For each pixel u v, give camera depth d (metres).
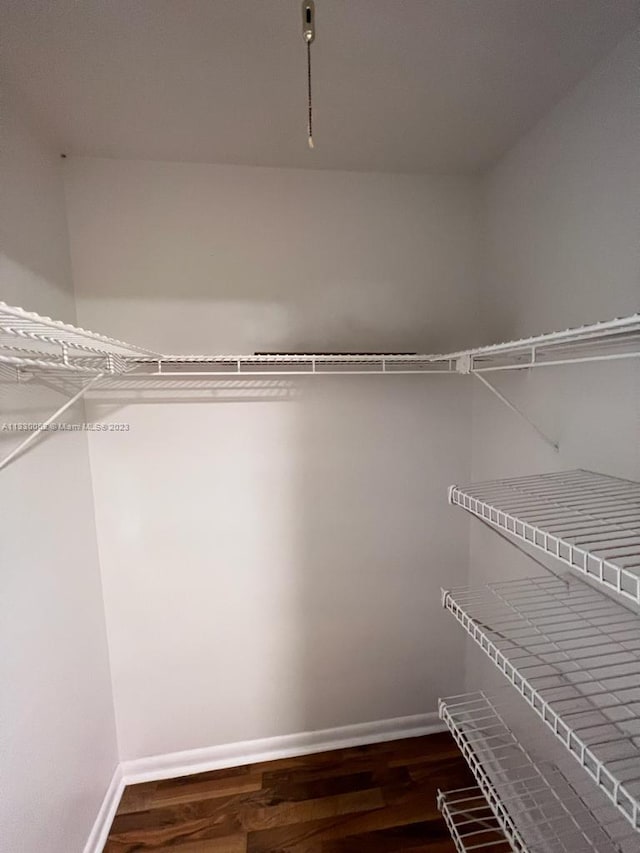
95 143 1.12
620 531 0.63
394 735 1.52
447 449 1.46
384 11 0.73
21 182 0.95
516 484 0.91
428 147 1.18
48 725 0.95
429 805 1.26
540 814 0.95
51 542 1.00
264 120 1.04
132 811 1.27
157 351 1.26
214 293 1.27
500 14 0.74
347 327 1.35
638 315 0.50
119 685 1.35
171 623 1.36
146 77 0.88
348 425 1.39
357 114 1.02
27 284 0.97
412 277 1.37
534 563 1.12
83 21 0.74
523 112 1.02
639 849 0.78
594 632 0.89
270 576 1.40
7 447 0.83
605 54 0.83
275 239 1.29
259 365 1.31
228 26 0.76
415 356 1.14
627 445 0.83
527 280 1.14
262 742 1.45
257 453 1.35
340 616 1.46
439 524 1.48
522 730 1.17
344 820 1.21
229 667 1.41
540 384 1.10
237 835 1.18
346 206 1.31
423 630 1.52
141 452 1.29
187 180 1.23
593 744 0.57
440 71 0.88
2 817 0.77
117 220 1.21
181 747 1.41
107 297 1.22
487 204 1.33
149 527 1.32
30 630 0.89
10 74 0.85
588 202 0.90
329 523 1.42
